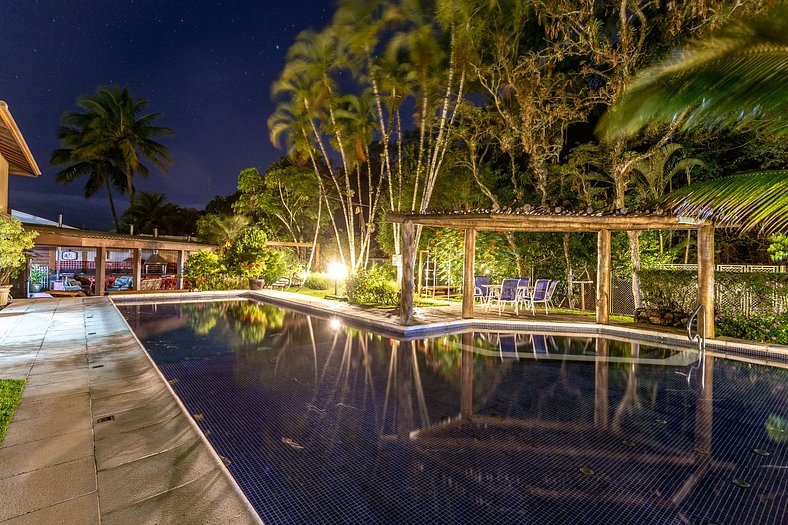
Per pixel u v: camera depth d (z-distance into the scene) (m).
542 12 9.28
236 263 15.88
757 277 6.82
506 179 14.17
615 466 2.93
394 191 16.89
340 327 8.74
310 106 14.18
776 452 3.16
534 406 4.15
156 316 10.22
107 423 3.27
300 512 2.39
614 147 9.59
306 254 23.28
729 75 3.37
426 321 8.62
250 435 3.42
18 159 10.53
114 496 2.27
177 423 3.30
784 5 3.13
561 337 7.73
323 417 3.83
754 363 5.88
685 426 3.65
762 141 9.03
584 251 11.35
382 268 14.93
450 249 12.84
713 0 7.07
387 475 2.79
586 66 9.43
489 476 2.79
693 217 6.00
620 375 5.26
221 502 2.25
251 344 7.06
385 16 11.66
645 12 9.38
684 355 6.35
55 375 4.59
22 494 2.25
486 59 11.34
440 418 3.82
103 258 14.34
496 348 6.82
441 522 2.30
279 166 22.45
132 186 29.33
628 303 10.88
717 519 2.33
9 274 10.41
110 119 27.58
